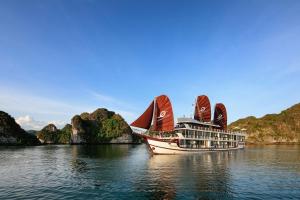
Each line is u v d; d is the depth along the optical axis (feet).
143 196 65.51
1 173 101.91
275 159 161.17
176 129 189.16
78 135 557.74
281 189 73.00
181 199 63.00
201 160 145.69
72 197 64.75
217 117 266.98
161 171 104.27
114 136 597.11
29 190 72.33
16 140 444.55
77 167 118.93
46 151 251.39
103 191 70.59
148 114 183.52
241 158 164.25
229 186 76.38
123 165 124.98
